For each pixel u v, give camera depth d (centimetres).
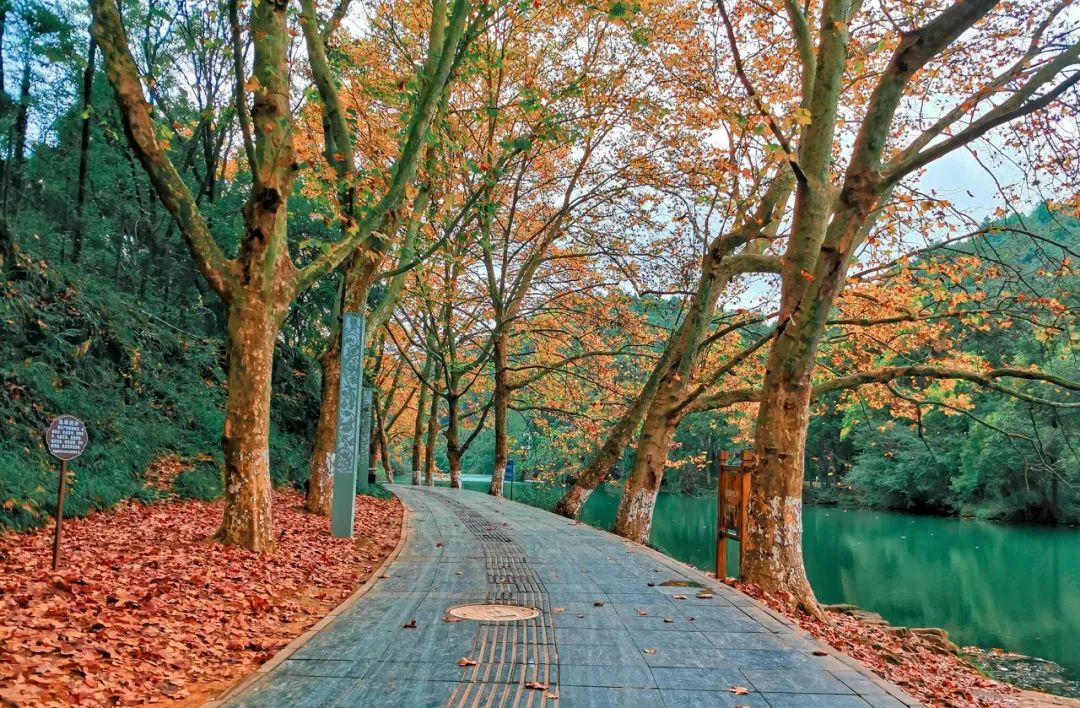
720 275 1652
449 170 1527
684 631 690
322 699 488
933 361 1512
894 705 493
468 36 1219
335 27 1533
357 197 1444
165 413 1731
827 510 4975
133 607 674
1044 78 938
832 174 1576
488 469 9681
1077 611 1975
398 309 2905
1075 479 3391
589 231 2322
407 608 768
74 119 2075
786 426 1066
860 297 1507
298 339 3222
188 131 2611
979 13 898
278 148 1015
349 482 1327
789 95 1593
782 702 497
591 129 1792
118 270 2109
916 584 2334
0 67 1872
